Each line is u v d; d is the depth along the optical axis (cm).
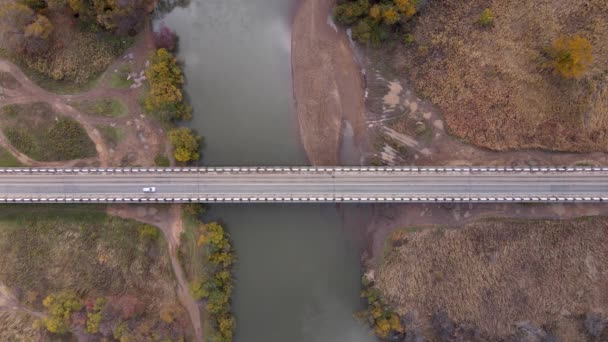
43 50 8631
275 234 9012
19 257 8662
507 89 8312
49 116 8700
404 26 8544
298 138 8956
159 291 8656
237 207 8956
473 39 8400
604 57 8100
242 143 8981
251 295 9006
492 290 8419
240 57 9094
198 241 8612
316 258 9025
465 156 8512
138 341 7981
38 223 8756
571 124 8225
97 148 8700
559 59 7756
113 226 8769
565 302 8231
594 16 8119
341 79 8819
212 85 9050
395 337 8762
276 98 9031
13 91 8719
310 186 8338
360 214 8906
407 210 8712
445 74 8488
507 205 8444
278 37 9044
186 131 8462
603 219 8225
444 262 8562
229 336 8625
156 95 8325
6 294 8588
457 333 8450
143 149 8700
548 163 8375
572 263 8244
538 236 8350
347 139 8838
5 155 8712
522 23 8288
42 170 8338
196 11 9106
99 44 8712
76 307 8131
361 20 8500
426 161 8600
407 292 8644
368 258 8888
